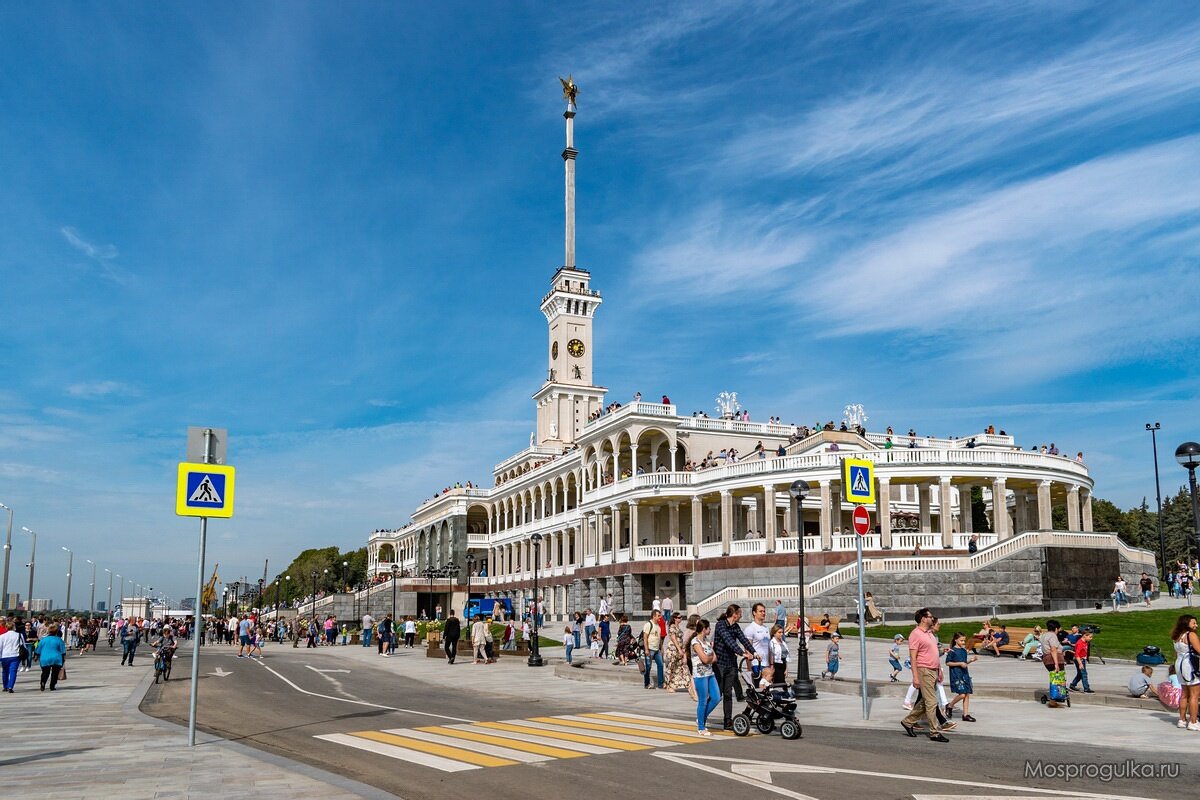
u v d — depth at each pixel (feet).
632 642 121.39
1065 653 77.56
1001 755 48.26
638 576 228.84
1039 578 164.45
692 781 41.42
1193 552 286.66
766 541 202.49
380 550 533.96
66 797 38.27
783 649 75.72
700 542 221.46
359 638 229.86
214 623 276.41
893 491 266.77
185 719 70.18
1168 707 62.90
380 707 78.02
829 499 196.85
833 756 48.08
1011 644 115.96
